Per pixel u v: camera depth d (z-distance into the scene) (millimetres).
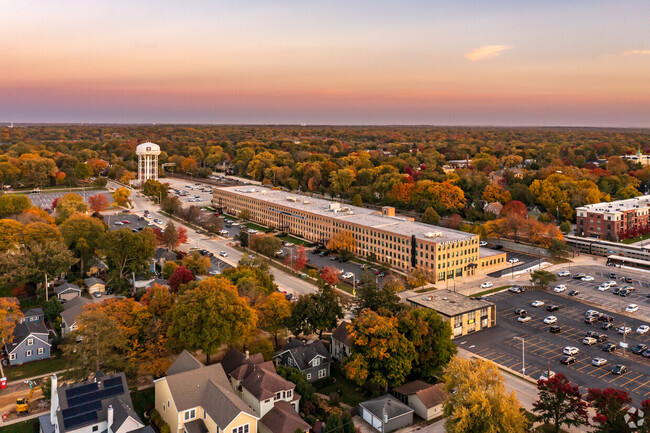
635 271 166500
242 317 91688
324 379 92125
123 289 138000
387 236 172000
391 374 85125
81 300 116625
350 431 72312
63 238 147500
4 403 82562
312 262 176375
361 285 149125
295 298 133625
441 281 156625
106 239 140625
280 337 109125
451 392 78062
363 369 86750
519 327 119250
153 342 91188
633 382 91812
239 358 87500
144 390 86312
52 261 128000
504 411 64750
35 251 129500
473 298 124250
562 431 75562
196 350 94875
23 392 86375
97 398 71250
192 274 138125
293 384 79625
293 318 103375
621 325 120062
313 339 109688
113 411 68688
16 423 76562
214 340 90188
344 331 101188
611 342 110188
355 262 177500
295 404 80188
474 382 68312
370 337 87938
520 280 157875
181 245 195625
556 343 109938
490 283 150750
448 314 112125
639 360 101312
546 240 188500
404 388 86250
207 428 70812
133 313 93812
